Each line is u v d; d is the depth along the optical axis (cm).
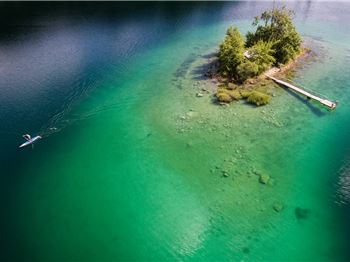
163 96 4619
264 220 2708
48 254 2478
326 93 4584
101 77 5200
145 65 5678
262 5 10150
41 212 2823
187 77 5159
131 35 7212
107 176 3209
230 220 2719
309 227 2644
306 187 3022
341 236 2573
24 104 4353
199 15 8938
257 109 4216
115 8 9594
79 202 2919
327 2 10675
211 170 3234
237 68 4800
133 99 4559
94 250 2508
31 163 3369
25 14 8750
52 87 4834
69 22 8069
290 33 5478
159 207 2862
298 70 5303
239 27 7819
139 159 3419
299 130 3797
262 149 3503
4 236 2608
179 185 3075
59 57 5931
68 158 3447
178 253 2488
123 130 3894
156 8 9675
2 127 3875
